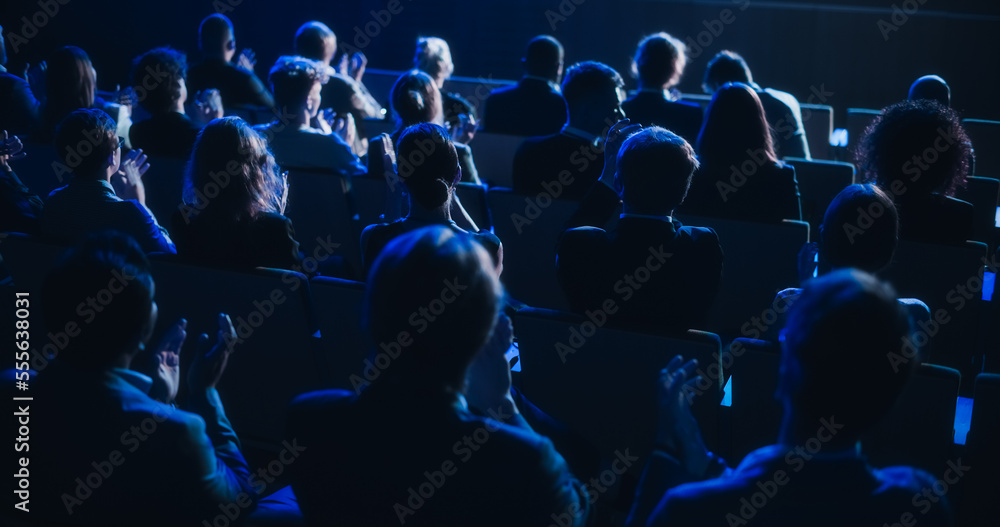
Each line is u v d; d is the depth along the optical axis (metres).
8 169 4.17
